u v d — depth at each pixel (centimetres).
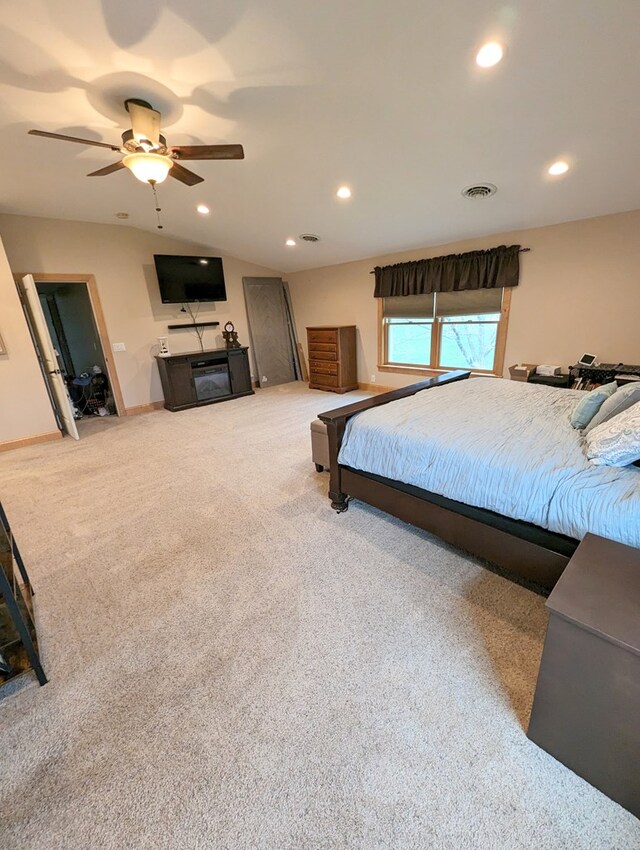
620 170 285
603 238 359
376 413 249
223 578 204
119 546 237
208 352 578
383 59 207
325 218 440
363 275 580
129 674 151
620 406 186
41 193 385
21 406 426
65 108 256
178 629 172
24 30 187
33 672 154
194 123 269
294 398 600
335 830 103
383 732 126
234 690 143
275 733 128
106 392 587
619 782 103
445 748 121
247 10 178
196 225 501
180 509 278
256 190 379
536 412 238
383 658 153
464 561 210
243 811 108
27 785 117
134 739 128
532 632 162
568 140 259
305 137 282
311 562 213
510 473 172
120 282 527
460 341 496
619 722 99
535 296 415
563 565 161
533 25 179
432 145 280
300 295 700
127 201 420
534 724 118
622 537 139
